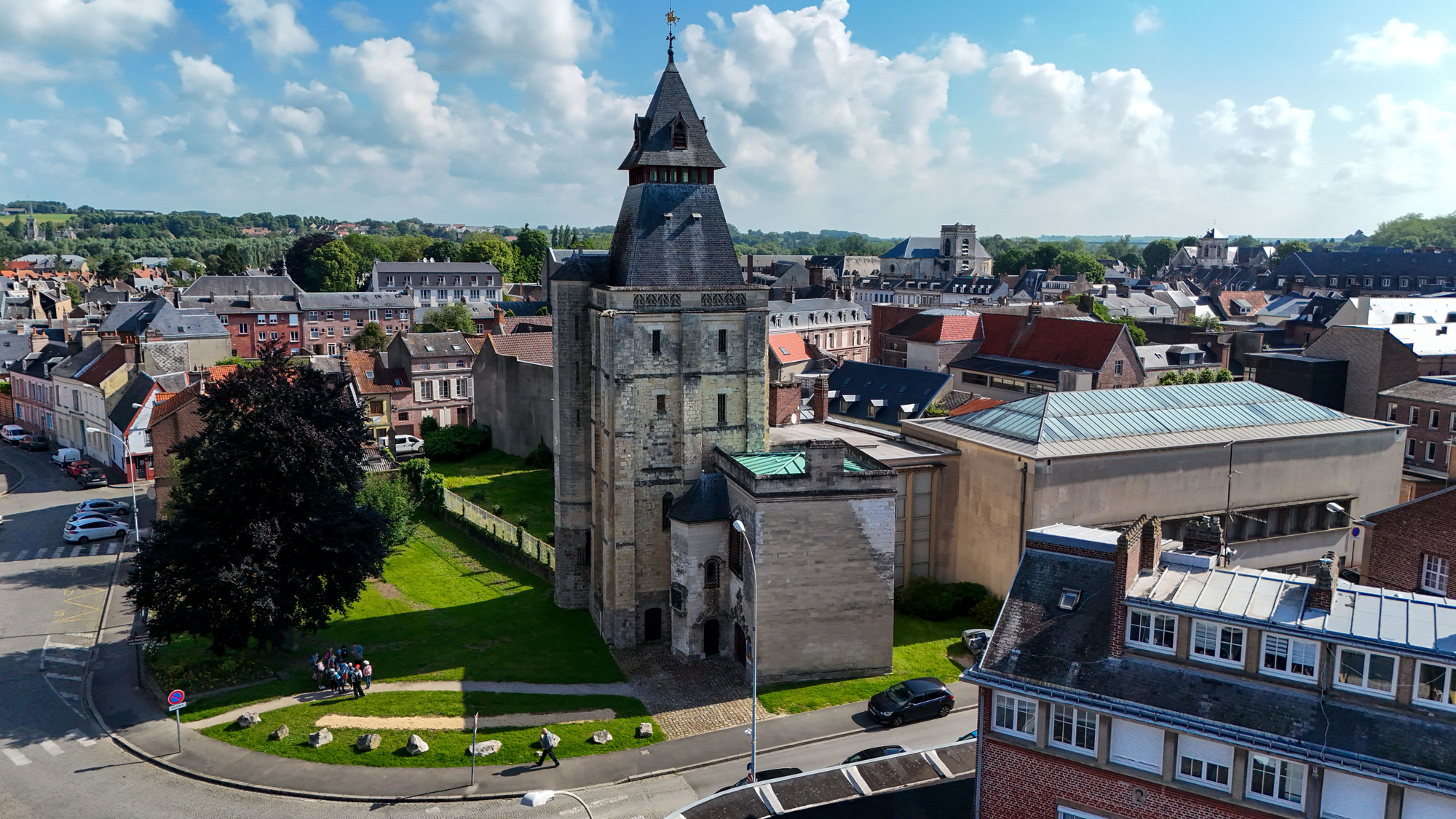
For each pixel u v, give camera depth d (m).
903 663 57.22
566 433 65.50
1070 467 60.50
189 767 45.53
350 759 46.09
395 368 131.00
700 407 59.72
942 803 38.59
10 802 42.53
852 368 113.19
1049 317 128.62
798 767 45.50
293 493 55.44
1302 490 68.69
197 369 112.81
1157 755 32.22
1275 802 30.20
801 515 53.53
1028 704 34.59
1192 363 132.75
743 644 56.31
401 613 66.31
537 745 47.31
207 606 53.59
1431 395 96.69
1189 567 35.41
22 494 98.62
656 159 58.78
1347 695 29.75
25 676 55.81
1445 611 30.67
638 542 59.97
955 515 68.44
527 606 67.75
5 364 147.00
